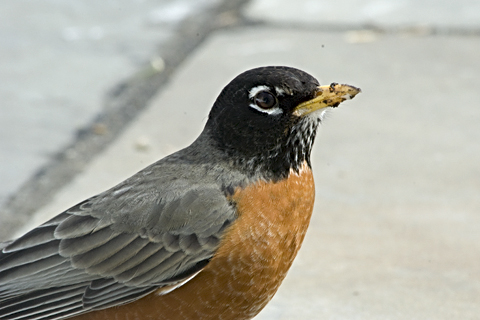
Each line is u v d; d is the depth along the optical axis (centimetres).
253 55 1647
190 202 827
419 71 1580
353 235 1116
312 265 1051
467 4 1819
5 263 830
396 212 1167
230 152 845
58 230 840
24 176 1273
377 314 945
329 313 951
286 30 1753
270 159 832
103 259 828
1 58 1653
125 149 1349
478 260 1045
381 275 1023
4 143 1359
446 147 1338
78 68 1616
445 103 1473
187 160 868
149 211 834
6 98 1503
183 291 822
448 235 1105
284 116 825
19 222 1169
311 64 1599
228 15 1841
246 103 831
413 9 1811
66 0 1936
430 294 977
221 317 834
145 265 823
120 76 1585
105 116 1456
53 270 828
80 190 1228
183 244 819
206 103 1486
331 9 1834
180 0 1919
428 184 1235
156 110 1472
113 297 828
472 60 1609
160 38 1728
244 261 812
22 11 1869
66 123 1429
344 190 1228
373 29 1744
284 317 945
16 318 823
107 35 1745
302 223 849
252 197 822
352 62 1612
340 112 1458
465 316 931
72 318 845
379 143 1357
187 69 1611
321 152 1336
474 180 1238
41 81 1566
